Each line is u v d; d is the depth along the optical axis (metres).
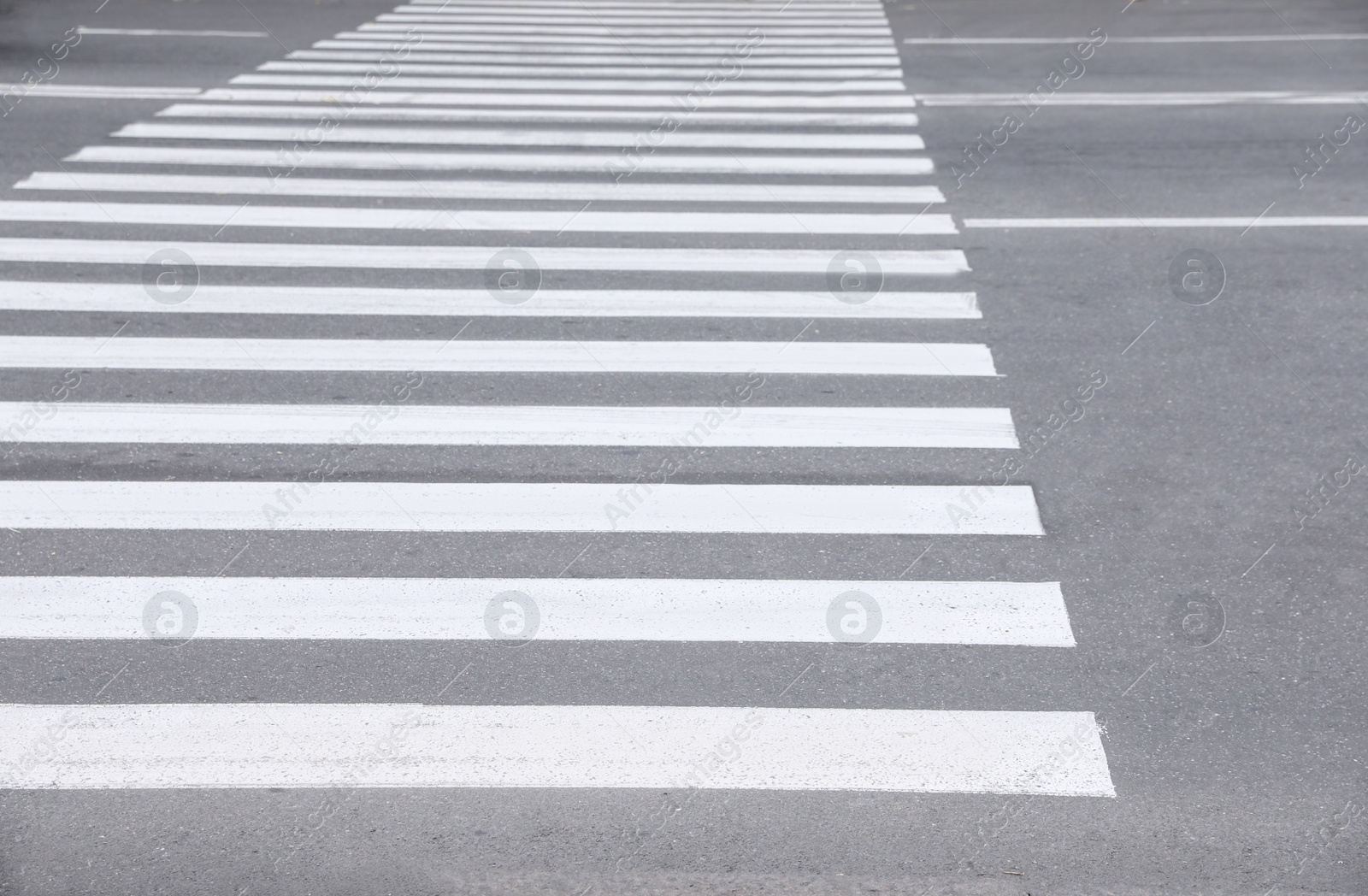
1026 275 7.77
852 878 3.53
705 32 15.34
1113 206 8.94
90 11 15.35
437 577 4.90
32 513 5.26
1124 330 7.04
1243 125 10.83
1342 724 4.12
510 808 3.78
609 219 8.72
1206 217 8.71
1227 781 3.88
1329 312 7.25
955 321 7.15
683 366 6.65
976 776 3.90
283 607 4.70
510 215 8.77
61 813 3.73
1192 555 5.04
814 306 7.36
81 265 7.75
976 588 4.84
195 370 6.50
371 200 9.00
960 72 12.93
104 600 4.72
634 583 4.88
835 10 16.97
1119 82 12.36
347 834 3.67
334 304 7.32
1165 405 6.23
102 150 9.95
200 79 12.26
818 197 9.16
